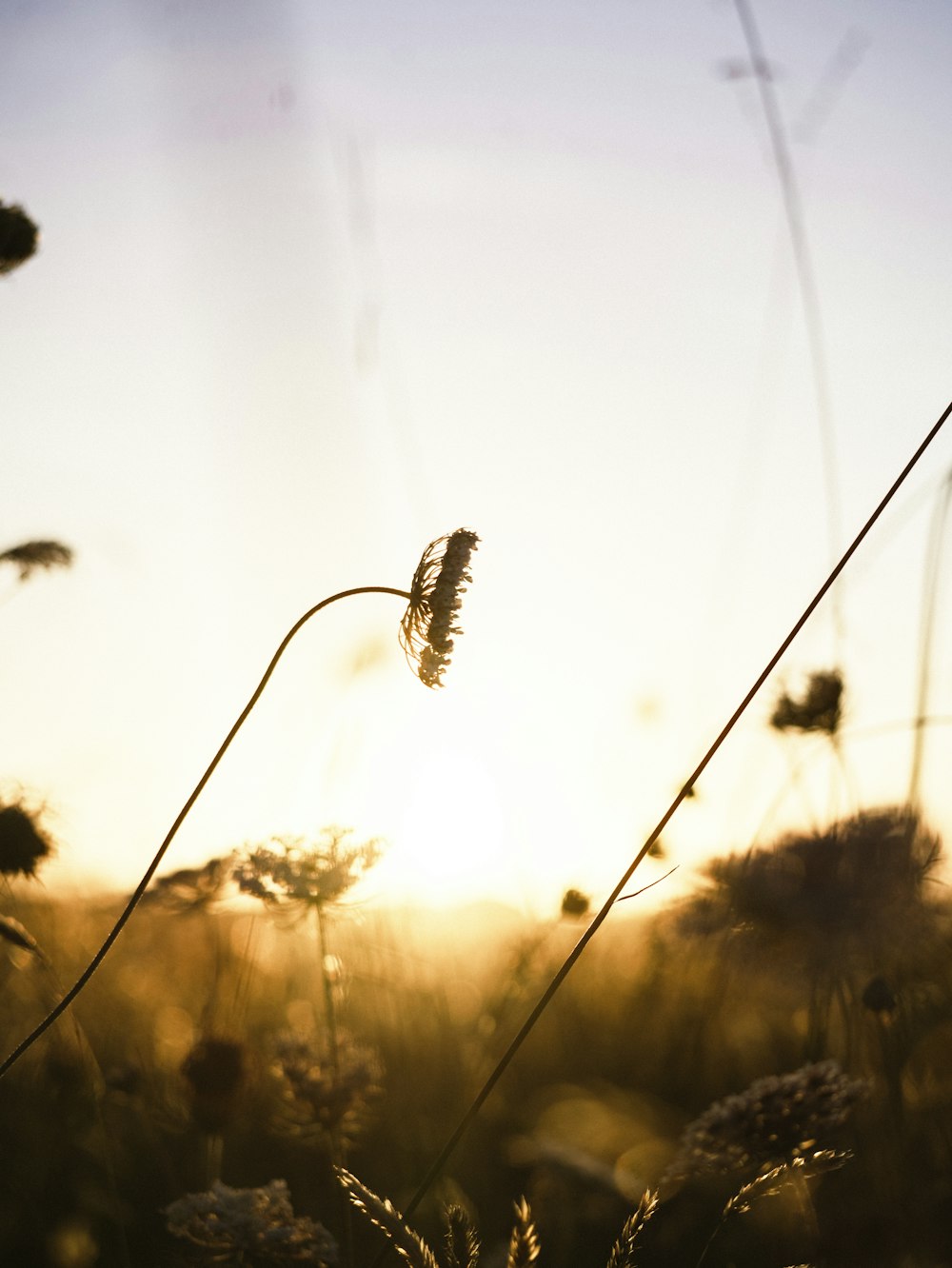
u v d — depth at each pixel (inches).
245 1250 36.3
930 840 41.3
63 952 50.1
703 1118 36.4
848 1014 44.3
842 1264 41.6
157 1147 46.9
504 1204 47.6
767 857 41.8
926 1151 44.1
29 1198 46.0
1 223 40.3
